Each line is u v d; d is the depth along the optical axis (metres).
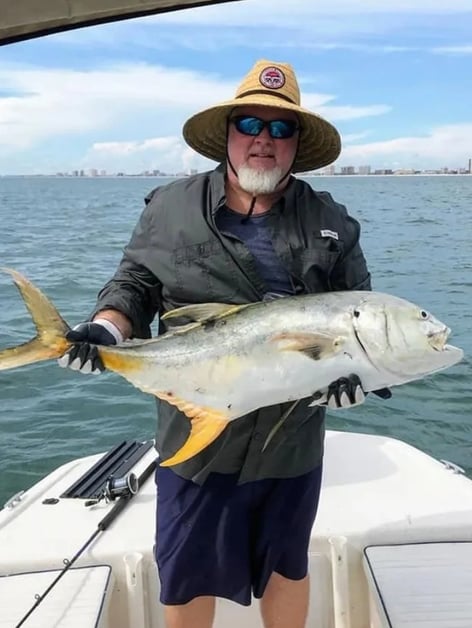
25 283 2.02
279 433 2.40
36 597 2.60
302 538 2.57
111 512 3.13
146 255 2.44
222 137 2.69
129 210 38.53
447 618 2.42
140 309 2.47
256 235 2.40
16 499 3.34
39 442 5.63
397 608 2.48
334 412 6.13
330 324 2.02
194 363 2.13
